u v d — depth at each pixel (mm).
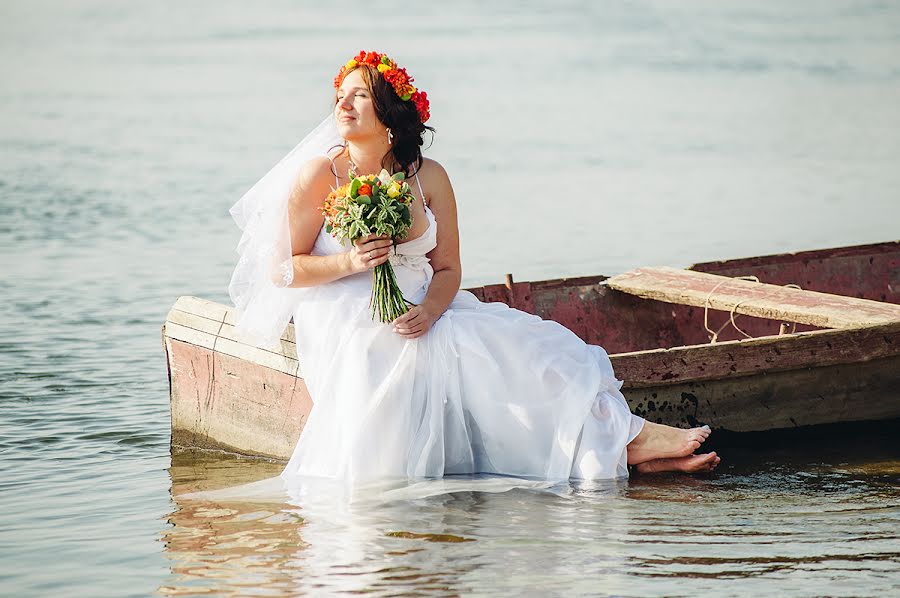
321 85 36438
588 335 11117
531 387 7727
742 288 10414
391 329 7703
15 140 27344
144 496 7664
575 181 22734
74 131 28750
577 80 36562
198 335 9023
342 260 7668
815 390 8977
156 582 5992
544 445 7727
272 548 6387
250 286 8070
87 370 11414
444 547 6281
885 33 47281
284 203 7848
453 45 44094
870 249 12516
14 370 11344
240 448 8828
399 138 7883
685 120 29906
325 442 7754
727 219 19594
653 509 6949
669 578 5785
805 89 35062
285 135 28234
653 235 18375
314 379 7867
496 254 17016
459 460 7793
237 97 34312
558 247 17484
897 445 8688
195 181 22906
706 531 6508
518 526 6625
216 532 6719
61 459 8734
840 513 6859
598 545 6285
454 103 32281
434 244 7934
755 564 5973
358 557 6176
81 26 53719
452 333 7777
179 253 17188
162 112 31781
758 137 27625
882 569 5875
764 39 45719
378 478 7586
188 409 9133
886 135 27875
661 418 8562
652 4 56031
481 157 25062
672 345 11523
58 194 21469
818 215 19938
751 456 8367
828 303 9711
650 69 38906
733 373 8617
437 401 7676
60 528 6984
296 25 51438
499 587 5691
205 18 54625
